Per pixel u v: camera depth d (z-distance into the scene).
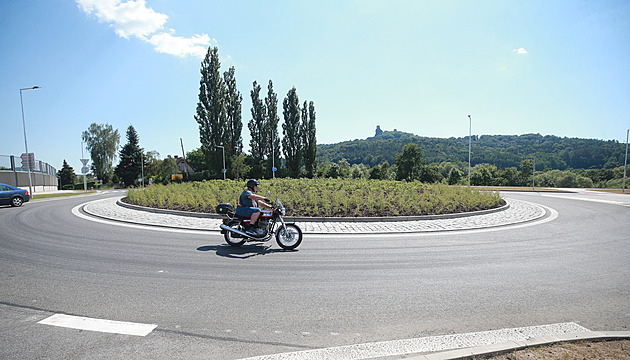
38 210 15.45
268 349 3.34
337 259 6.81
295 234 7.81
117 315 4.09
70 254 7.04
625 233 10.03
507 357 3.10
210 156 49.91
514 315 4.23
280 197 13.98
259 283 5.31
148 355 3.19
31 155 35.91
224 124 50.22
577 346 3.33
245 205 7.95
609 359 3.04
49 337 3.52
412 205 13.84
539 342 3.37
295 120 58.25
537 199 23.72
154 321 3.94
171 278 5.50
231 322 3.94
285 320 4.02
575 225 11.57
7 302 4.45
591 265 6.54
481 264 6.55
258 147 59.25
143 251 7.34
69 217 12.86
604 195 29.20
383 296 4.83
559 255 7.30
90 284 5.18
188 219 11.95
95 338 3.52
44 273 5.71
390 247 7.95
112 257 6.81
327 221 11.85
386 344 3.47
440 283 5.41
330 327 3.85
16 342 3.40
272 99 59.34
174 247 7.75
